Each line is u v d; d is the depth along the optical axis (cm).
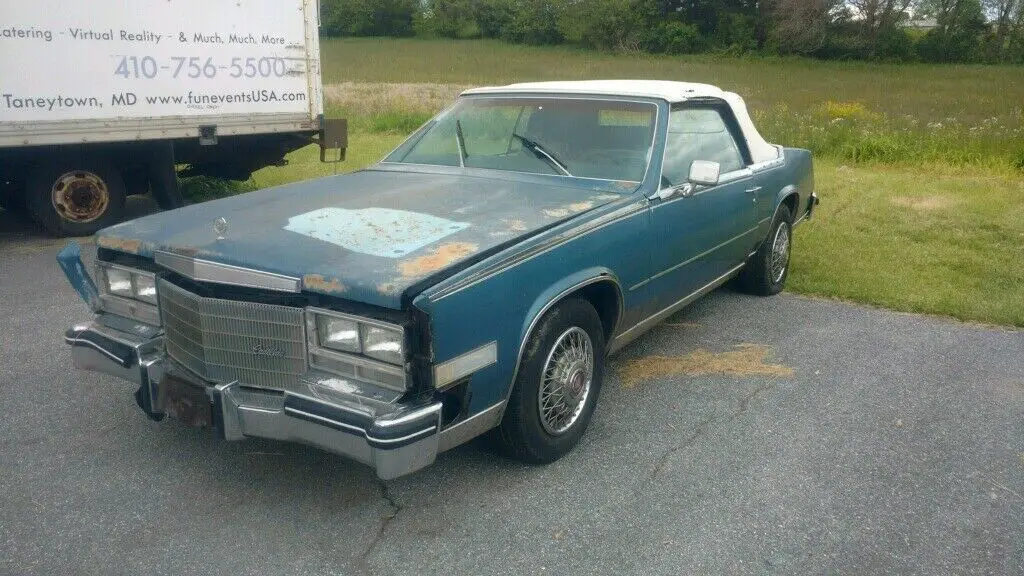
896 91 3319
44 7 739
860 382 465
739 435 399
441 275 294
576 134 451
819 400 440
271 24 902
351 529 317
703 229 469
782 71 4725
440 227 345
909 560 303
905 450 385
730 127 537
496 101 489
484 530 318
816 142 1334
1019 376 475
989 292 620
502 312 316
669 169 438
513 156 452
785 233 627
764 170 559
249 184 1111
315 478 354
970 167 1171
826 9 5825
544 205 382
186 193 1056
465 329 299
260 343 309
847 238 777
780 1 5956
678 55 5916
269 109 920
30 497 337
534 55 5809
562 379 360
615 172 429
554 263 342
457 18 7794
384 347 287
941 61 5825
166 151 879
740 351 511
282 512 328
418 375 289
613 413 422
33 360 480
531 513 329
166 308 338
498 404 327
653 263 420
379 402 286
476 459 371
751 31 6106
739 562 300
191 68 845
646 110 450
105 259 368
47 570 291
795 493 346
